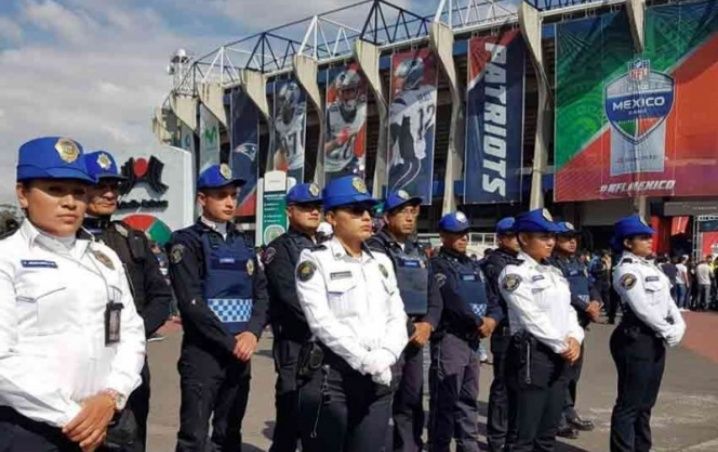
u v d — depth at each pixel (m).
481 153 28.83
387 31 34.16
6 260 2.71
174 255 4.64
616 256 6.04
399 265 5.23
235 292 4.73
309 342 3.93
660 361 5.59
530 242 5.03
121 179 4.39
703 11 23.45
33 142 2.83
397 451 5.39
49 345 2.73
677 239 25.05
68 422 2.67
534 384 4.79
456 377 5.79
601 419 7.74
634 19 24.31
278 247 5.24
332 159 34.25
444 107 32.59
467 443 5.86
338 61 35.06
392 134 31.31
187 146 44.50
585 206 28.56
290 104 36.38
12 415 2.74
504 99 28.31
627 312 5.57
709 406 8.41
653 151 24.33
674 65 24.00
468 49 29.14
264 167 39.91
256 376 9.86
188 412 4.66
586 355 12.51
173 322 16.50
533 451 4.95
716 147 23.33
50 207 2.80
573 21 26.03
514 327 4.95
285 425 5.23
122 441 2.98
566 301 4.98
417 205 5.45
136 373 3.00
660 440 6.81
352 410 3.83
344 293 3.79
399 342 3.88
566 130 26.25
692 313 21.42
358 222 3.92
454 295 5.74
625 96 24.94
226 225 4.89
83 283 2.84
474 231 31.34
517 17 28.23
